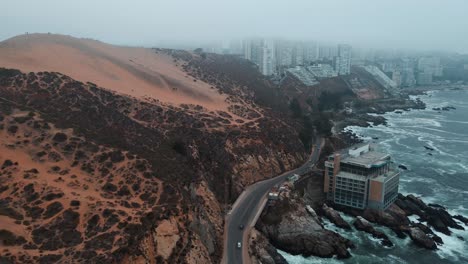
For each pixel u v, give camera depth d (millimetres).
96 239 67688
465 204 136625
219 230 97812
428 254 105250
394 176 128500
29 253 61844
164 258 71438
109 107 132000
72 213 72438
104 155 92062
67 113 113875
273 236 106000
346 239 108500
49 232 67750
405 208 128875
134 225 72000
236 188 122875
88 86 138250
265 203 114688
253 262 88938
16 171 81438
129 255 66750
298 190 126000
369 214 122250
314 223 109312
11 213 70625
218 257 88562
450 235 115625
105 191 82562
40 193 76688
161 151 109500
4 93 115250
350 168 128125
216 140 137000
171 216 78938
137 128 120375
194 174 105750
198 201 96312
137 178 87438
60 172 85125
